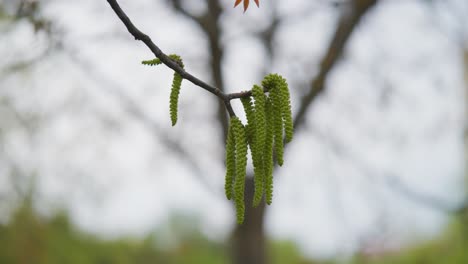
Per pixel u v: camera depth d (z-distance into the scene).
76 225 10.90
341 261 10.68
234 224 9.51
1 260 10.29
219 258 15.05
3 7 5.99
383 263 10.20
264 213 9.47
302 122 9.16
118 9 2.41
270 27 8.72
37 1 5.55
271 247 13.70
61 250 10.72
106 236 12.31
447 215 9.72
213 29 8.31
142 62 2.58
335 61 8.67
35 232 10.28
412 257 10.80
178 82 2.64
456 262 10.86
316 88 8.80
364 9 8.37
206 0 8.43
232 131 2.57
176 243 15.07
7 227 10.17
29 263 10.30
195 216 15.06
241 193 2.46
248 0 3.13
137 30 2.42
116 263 12.44
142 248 14.20
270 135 2.53
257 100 2.47
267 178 2.53
